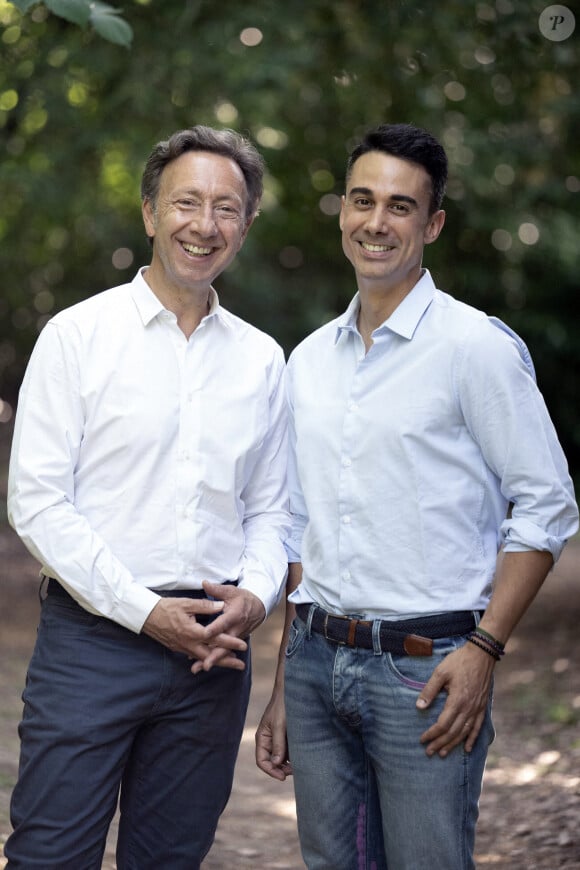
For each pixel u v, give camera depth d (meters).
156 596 2.53
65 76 7.61
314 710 2.60
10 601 8.45
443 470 2.44
